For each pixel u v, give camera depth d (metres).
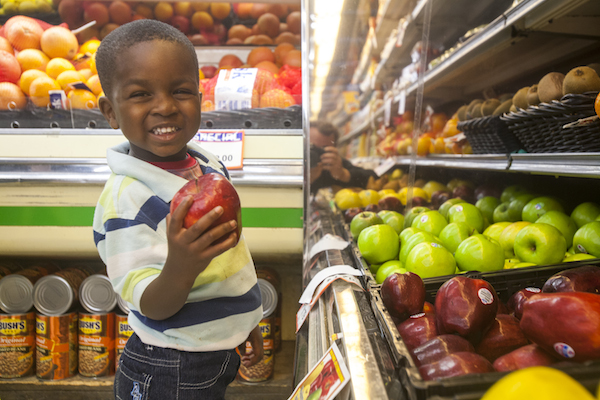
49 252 1.66
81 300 1.66
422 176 1.93
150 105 0.75
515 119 1.18
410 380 0.46
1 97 1.62
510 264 1.12
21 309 1.69
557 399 0.34
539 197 1.35
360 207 1.74
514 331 0.71
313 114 1.71
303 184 1.52
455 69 1.82
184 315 0.82
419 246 1.10
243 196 1.61
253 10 2.28
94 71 1.77
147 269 0.74
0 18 2.02
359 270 1.04
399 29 1.92
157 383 0.81
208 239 0.57
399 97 2.16
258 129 1.63
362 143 2.06
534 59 1.60
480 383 0.44
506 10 1.45
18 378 1.65
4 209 1.61
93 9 2.02
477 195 1.77
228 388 1.64
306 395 0.63
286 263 1.98
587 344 0.51
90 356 1.64
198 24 2.24
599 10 1.26
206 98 1.68
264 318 1.65
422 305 0.82
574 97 0.94
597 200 1.33
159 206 0.79
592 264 0.93
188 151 1.00
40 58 1.70
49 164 1.58
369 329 0.70
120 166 0.83
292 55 2.00
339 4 1.70
